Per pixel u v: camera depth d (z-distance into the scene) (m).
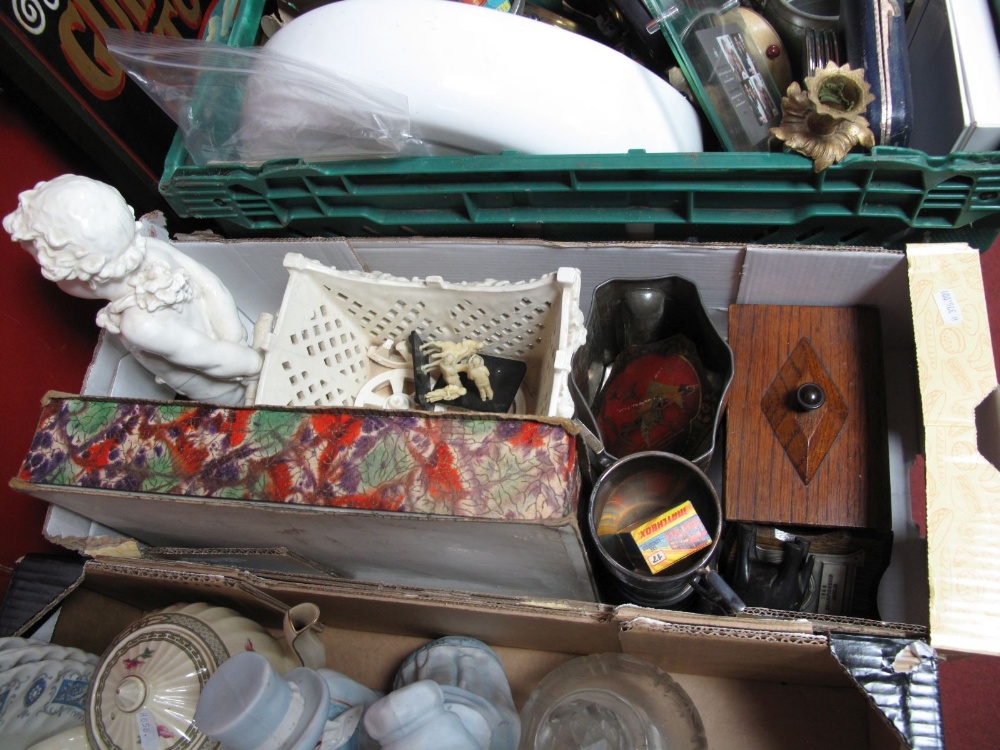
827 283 0.80
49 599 0.76
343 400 0.88
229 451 0.62
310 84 0.73
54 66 0.78
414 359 0.84
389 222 0.88
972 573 0.57
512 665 0.89
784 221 0.79
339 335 0.85
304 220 0.91
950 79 0.73
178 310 0.70
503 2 0.86
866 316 0.83
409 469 0.58
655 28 0.84
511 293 0.76
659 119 0.78
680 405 0.79
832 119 0.67
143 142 0.94
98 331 0.98
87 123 0.85
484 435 0.58
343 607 0.76
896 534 0.84
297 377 0.80
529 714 0.69
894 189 0.74
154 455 0.64
